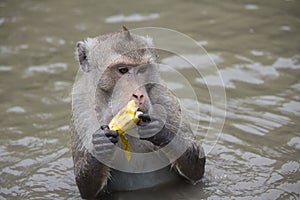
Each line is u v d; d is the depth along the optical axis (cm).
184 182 1126
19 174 1187
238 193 1072
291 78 1510
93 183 1038
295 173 1127
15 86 1571
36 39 1825
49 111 1446
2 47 1781
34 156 1255
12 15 1992
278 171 1138
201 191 1091
